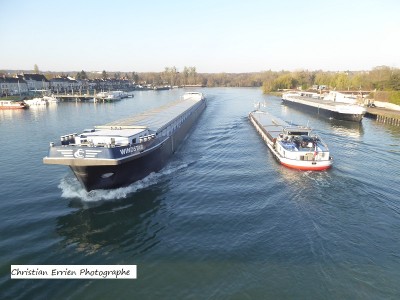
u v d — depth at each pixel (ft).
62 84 595.06
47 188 93.09
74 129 203.21
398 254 60.39
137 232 68.69
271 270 55.52
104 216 75.56
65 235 67.41
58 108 351.05
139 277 54.24
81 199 84.28
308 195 87.04
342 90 474.08
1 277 54.08
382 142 153.28
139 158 90.22
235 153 135.13
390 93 287.28
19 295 49.96
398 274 54.70
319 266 56.54
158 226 71.26
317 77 597.52
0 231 68.85
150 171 101.09
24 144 155.94
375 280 53.16
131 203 82.33
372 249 61.93
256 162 120.16
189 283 52.54
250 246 62.80
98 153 79.77
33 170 111.24
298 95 376.68
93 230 69.46
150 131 111.14
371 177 100.78
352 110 213.46
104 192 86.84
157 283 52.70
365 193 88.07
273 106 355.77
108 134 98.02
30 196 87.45
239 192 90.02
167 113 173.78
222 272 55.21
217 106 348.38
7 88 460.14
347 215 75.61
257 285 51.93
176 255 60.29
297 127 131.03
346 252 60.75
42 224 71.87
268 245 63.10
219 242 64.49
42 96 460.14
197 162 120.67
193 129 197.77
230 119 243.40
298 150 112.78
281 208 79.41
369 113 250.16
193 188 93.15
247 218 74.43
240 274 54.60
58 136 177.78
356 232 67.97
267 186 94.02
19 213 77.25
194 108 231.30
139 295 50.06
